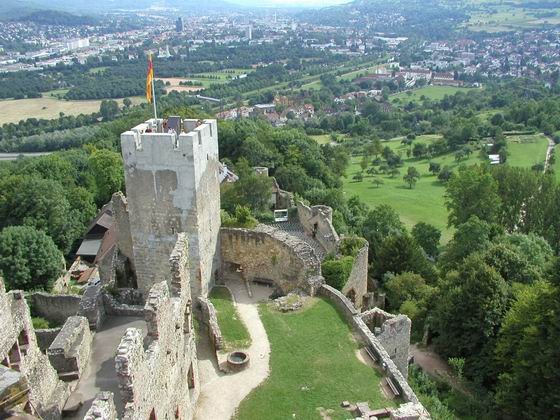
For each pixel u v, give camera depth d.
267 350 38.56
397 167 156.38
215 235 48.78
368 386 34.62
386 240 71.12
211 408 32.78
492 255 55.88
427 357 52.28
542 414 38.78
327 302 44.91
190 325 33.53
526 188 86.19
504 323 46.16
